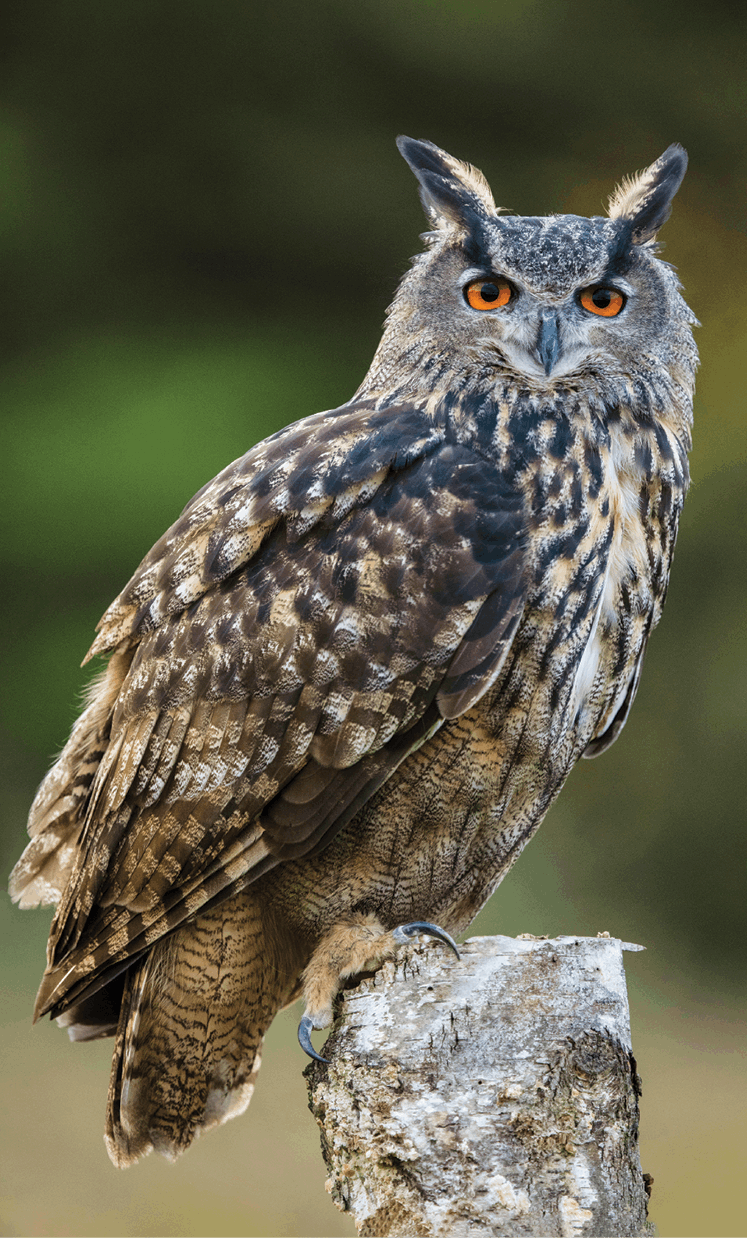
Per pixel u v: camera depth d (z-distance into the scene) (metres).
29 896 9.60
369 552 9.45
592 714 9.53
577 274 9.52
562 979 9.31
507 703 9.47
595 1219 9.27
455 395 9.51
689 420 9.58
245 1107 9.55
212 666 9.48
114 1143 9.55
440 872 9.52
